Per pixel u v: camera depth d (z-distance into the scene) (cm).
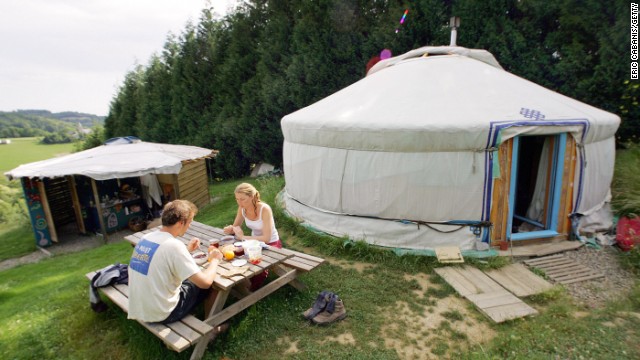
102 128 2141
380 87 501
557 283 357
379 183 432
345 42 955
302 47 1005
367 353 266
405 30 844
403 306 327
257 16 1195
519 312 305
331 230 488
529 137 568
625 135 684
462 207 411
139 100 1689
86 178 810
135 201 872
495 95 440
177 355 268
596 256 409
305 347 275
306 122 486
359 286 363
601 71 654
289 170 567
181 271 234
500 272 378
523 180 591
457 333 285
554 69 707
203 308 325
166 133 1523
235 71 1211
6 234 979
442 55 554
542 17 720
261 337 287
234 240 339
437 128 388
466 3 773
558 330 285
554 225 443
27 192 747
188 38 1368
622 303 317
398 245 438
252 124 1162
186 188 882
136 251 244
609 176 498
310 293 349
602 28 646
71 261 595
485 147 391
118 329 309
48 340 308
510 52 745
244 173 1320
